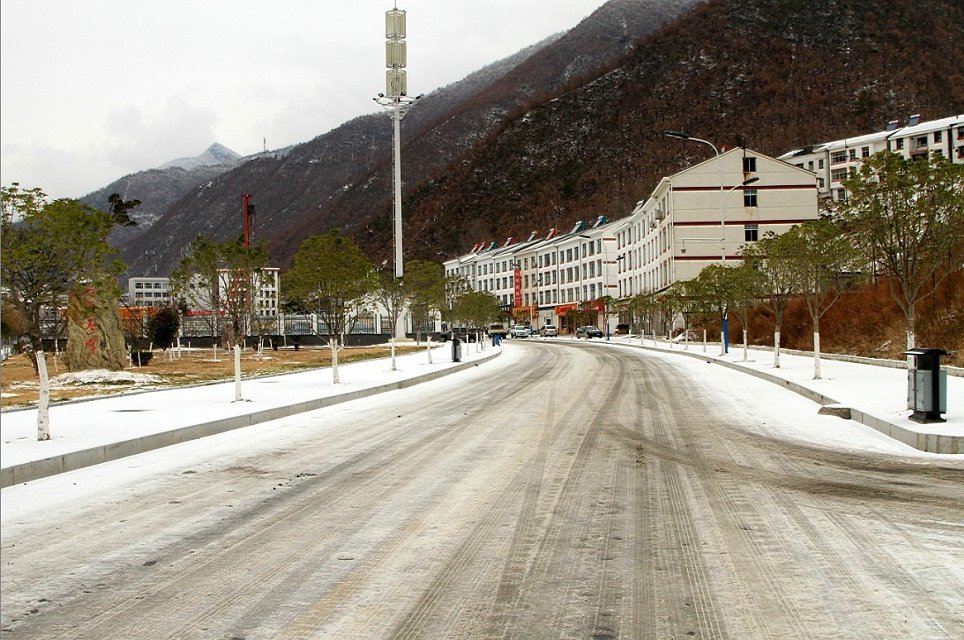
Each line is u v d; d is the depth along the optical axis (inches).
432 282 1486.2
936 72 5442.9
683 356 1577.3
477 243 5689.0
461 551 234.4
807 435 473.7
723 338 1435.8
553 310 4136.3
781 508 284.0
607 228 3673.7
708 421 546.0
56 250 476.7
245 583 209.3
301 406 669.9
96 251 498.3
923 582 202.1
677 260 2481.5
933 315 1072.8
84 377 989.2
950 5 6043.3
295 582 209.3
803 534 248.5
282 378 1023.6
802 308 1517.0
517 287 4392.2
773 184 2497.5
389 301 2081.7
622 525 261.6
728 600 191.0
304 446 458.9
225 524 273.7
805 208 2492.6
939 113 5029.5
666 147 5679.1
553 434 485.4
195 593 202.2
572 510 283.6
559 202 5733.3
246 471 378.9
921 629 172.1
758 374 981.2
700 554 228.4
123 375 1010.1
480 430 510.0
